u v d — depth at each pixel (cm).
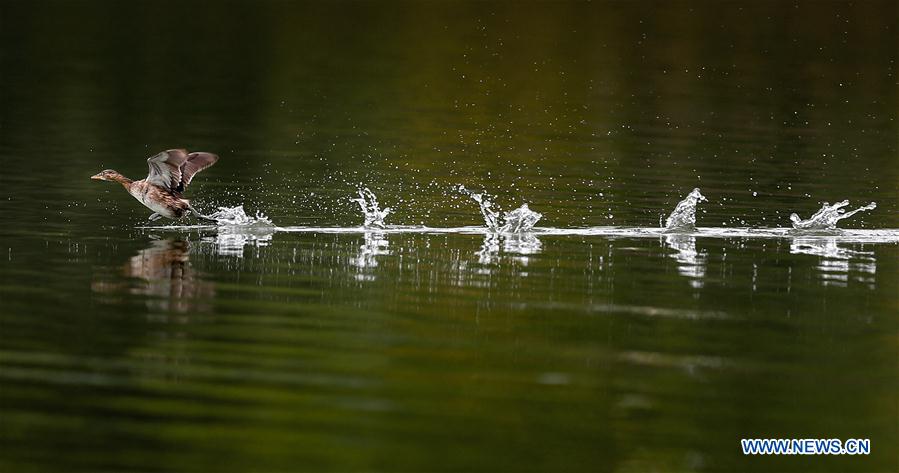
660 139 9219
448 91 11362
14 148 8094
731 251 5550
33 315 4119
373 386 3506
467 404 3381
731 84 11825
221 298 4419
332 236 5741
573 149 8750
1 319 4056
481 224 6150
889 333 4169
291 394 3412
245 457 2986
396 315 4250
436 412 3316
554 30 14638
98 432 3114
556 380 3609
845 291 4759
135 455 2986
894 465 3156
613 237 5853
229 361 3684
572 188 7244
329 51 13412
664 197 6994
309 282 4712
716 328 4191
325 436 3127
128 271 4816
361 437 3131
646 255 5394
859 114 10531
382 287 4659
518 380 3594
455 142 8931
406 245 5544
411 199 6794
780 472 3114
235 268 4928
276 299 4428
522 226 5953
